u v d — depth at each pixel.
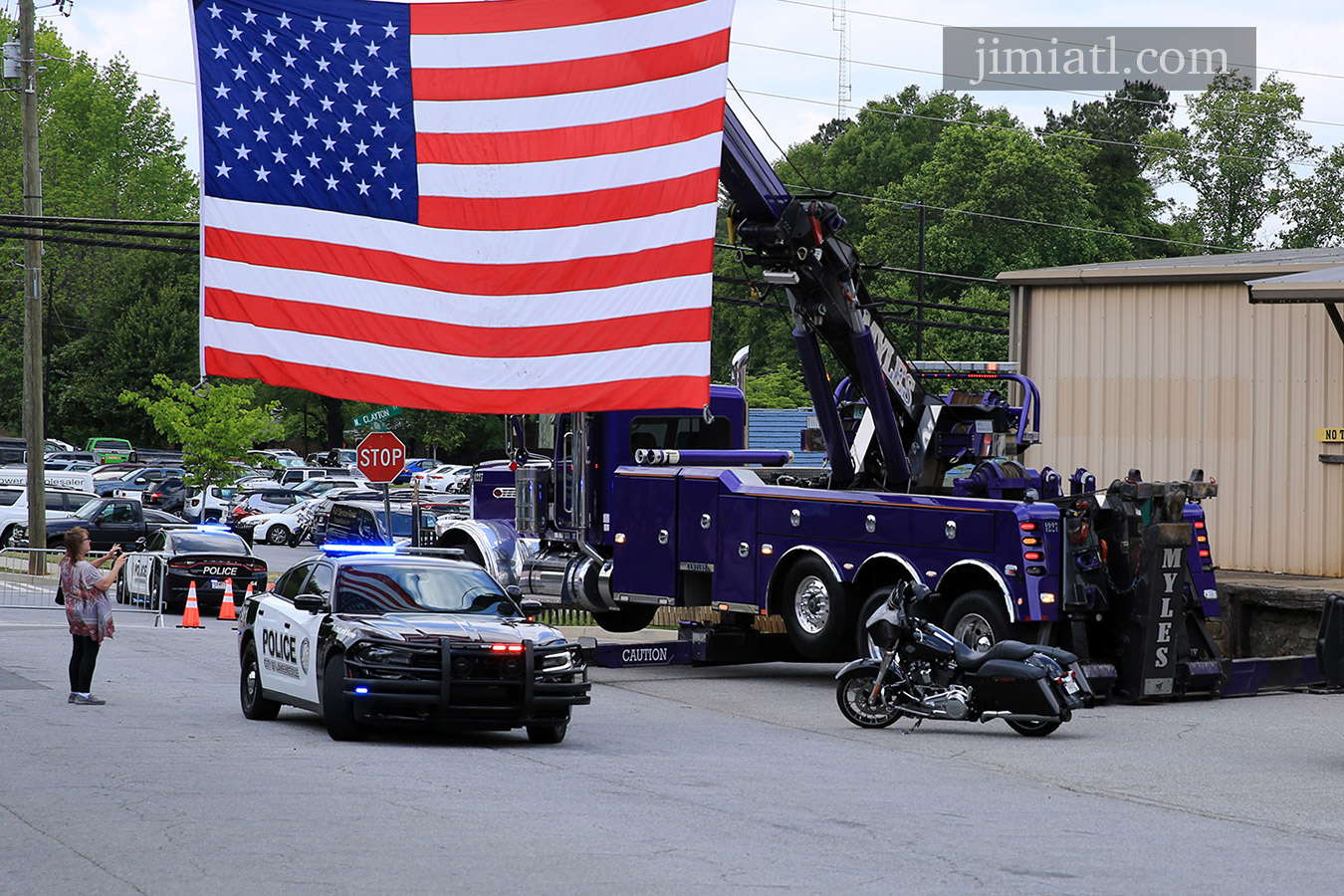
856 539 25.22
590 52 22.67
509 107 22.52
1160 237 118.12
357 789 15.00
